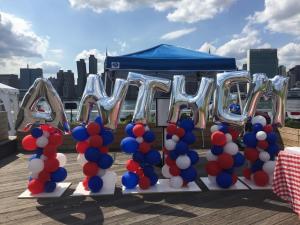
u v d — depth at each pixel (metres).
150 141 4.94
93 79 4.96
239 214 4.07
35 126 4.84
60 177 4.82
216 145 4.95
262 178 5.00
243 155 5.27
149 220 3.91
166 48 8.26
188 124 4.94
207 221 3.87
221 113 4.98
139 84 4.98
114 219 3.96
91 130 4.73
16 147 8.45
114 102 4.80
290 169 4.23
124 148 4.86
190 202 4.49
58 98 4.78
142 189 4.92
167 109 5.90
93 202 4.52
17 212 4.20
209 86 4.94
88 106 4.91
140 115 4.90
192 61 7.51
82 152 4.96
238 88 7.46
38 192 4.79
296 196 4.11
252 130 5.23
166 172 5.08
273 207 4.29
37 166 4.68
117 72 8.03
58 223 3.86
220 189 4.97
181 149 4.84
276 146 5.12
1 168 6.59
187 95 4.97
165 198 4.65
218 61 7.57
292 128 7.86
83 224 3.82
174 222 3.85
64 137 8.66
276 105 5.12
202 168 6.54
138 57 7.48
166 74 8.32
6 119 8.44
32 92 4.69
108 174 5.14
